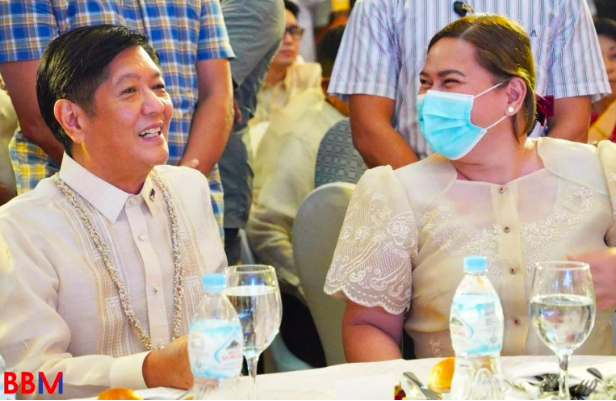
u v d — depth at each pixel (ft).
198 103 10.46
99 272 7.22
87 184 7.39
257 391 5.61
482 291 5.20
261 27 13.00
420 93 8.08
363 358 7.72
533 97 7.81
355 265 7.94
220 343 4.88
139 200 7.57
